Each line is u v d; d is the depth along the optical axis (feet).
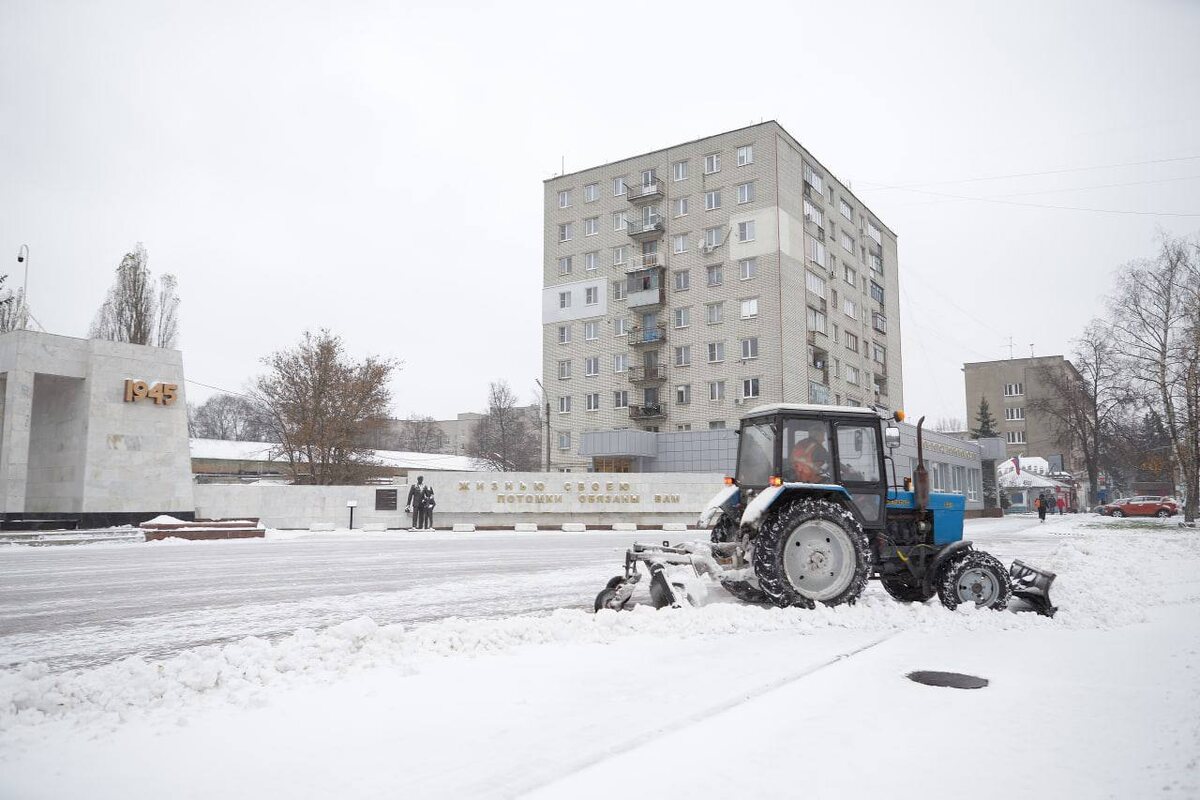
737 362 145.28
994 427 271.28
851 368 171.01
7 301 107.65
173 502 84.33
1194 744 11.98
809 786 10.29
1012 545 67.62
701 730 12.65
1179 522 119.96
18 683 14.85
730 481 29.50
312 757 11.39
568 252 168.55
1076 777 10.68
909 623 22.90
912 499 28.73
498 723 12.96
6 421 77.15
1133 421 156.15
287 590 34.12
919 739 12.25
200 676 15.53
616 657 18.21
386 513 96.07
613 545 65.46
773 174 144.77
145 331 124.88
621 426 158.30
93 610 28.35
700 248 151.33
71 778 10.63
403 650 18.65
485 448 266.57
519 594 32.99
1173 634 21.52
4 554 54.49
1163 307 123.75
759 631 21.68
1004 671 16.96
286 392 128.06
